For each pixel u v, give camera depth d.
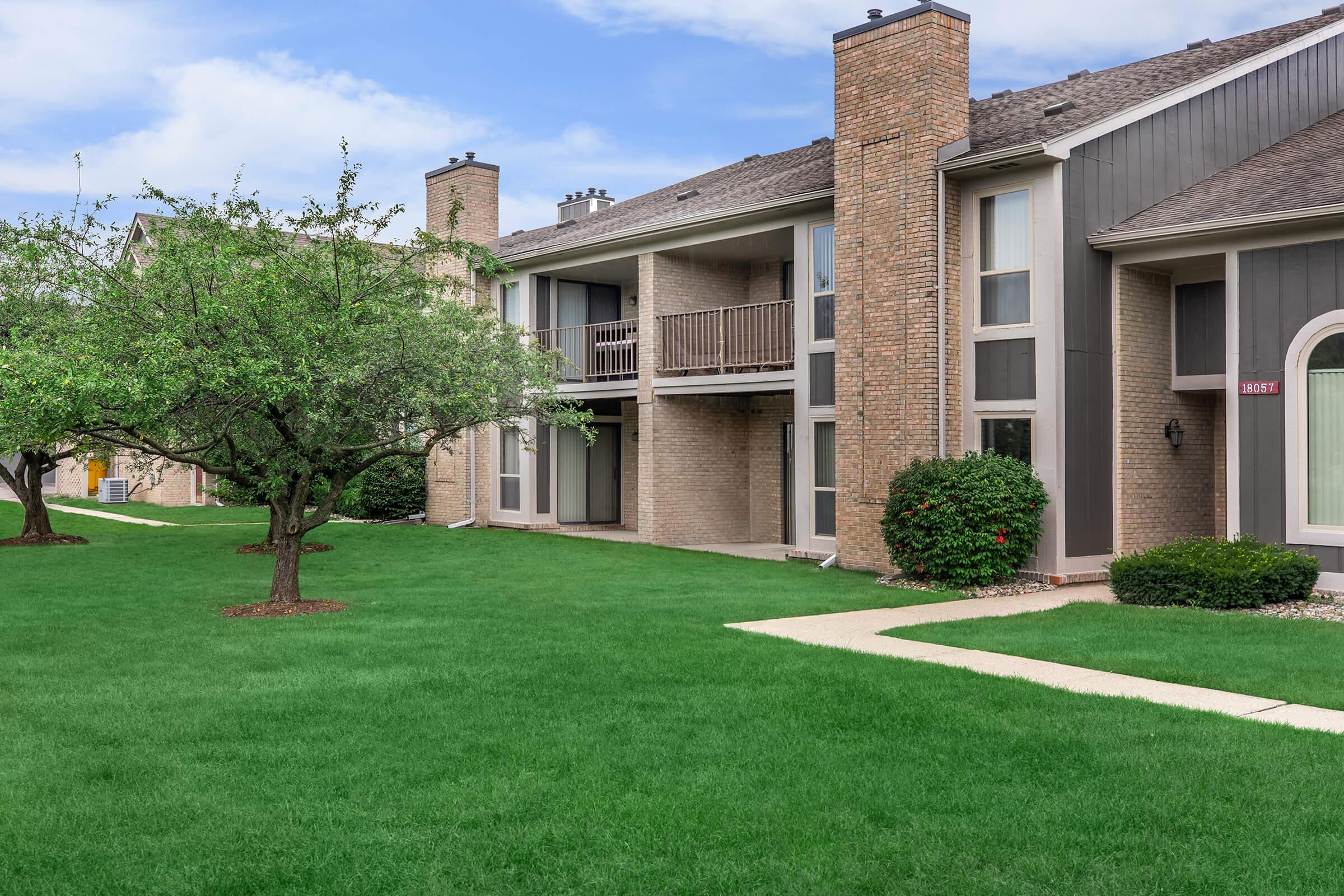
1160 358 15.70
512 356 12.77
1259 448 13.47
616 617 11.76
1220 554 12.59
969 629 11.06
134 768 6.41
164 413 10.85
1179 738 6.91
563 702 7.91
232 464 12.12
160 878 4.93
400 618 11.66
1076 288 14.70
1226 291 13.85
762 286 21.48
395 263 12.70
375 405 11.87
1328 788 5.95
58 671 8.95
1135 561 12.96
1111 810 5.68
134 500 34.00
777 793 6.01
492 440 24.12
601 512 24.47
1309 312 13.04
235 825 5.54
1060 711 7.59
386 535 21.69
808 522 17.77
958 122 15.57
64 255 13.45
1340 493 12.87
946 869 5.02
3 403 9.88
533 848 5.26
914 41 15.38
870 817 5.66
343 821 5.60
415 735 7.07
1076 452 14.71
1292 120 17.62
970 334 15.41
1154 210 15.15
